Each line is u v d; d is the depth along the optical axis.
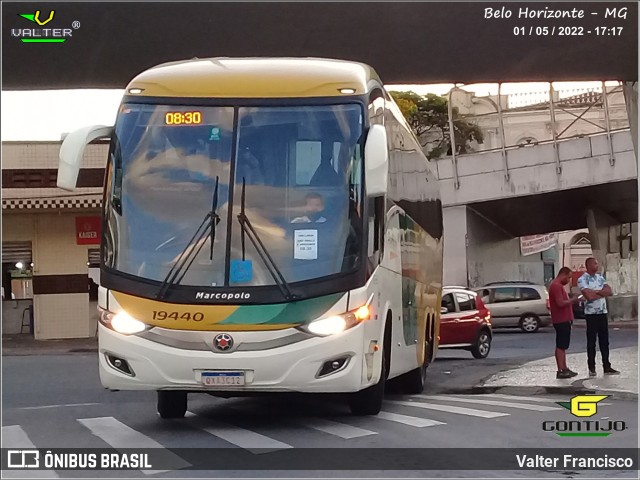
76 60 17.55
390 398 13.54
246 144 9.23
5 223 31.00
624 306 36.56
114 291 8.95
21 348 28.08
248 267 8.84
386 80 20.22
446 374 18.34
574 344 24.48
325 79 9.54
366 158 8.99
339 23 16.59
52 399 13.91
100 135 9.70
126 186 9.21
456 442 8.94
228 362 8.66
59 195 30.58
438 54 18.11
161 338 8.75
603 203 37.41
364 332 8.98
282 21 16.28
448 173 33.50
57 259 31.16
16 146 30.48
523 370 17.55
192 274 8.85
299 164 9.20
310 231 8.98
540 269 47.81
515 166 32.69
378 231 9.66
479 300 22.20
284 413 11.24
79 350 27.55
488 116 42.12
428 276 15.45
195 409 11.84
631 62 18.48
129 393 14.70
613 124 34.88
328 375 8.81
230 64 9.72
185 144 9.27
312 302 8.81
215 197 9.06
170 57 17.67
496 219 37.81
